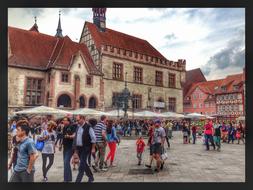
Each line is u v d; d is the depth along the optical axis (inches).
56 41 1793.8
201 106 2492.6
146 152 721.6
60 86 1557.6
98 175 411.5
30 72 1544.0
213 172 436.5
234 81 2253.9
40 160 571.5
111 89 1822.1
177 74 2277.3
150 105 2048.5
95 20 2033.7
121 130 1222.9
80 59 1654.8
